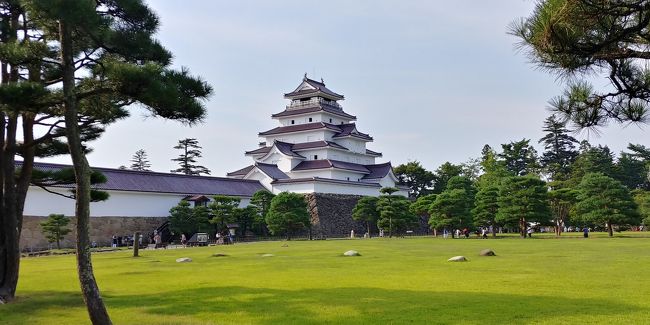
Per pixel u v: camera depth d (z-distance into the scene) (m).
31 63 16.16
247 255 32.28
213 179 65.88
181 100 13.48
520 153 100.12
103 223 51.34
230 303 14.70
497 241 47.62
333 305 14.03
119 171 56.00
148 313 13.47
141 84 12.67
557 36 7.74
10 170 16.89
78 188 11.95
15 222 16.80
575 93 8.77
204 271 22.98
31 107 13.72
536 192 56.69
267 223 56.16
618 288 16.11
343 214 67.44
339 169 72.56
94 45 14.84
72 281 20.58
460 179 75.94
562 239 50.69
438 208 60.44
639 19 7.63
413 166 96.81
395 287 17.06
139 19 14.58
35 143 17.33
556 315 12.19
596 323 11.33
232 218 55.88
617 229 71.94
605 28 7.82
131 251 39.81
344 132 78.94
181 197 59.09
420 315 12.50
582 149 99.44
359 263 25.53
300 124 80.25
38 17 14.27
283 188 68.19
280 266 24.64
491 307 13.27
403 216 60.66
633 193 80.75
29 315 13.71
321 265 24.80
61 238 45.28
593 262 24.45
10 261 16.41
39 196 46.38
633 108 8.79
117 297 16.06
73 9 11.64
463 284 17.45
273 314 13.06
